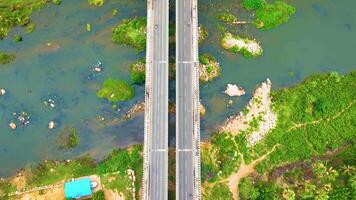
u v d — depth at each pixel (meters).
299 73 118.69
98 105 116.25
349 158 110.25
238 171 110.12
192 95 111.00
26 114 116.12
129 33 120.00
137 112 115.62
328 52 120.75
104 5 123.00
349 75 118.56
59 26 121.81
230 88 116.44
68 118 115.69
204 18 121.75
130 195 108.94
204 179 109.56
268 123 113.69
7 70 119.38
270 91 116.88
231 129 113.56
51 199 109.00
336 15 123.62
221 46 119.56
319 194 105.56
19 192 109.88
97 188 109.62
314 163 110.19
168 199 108.62
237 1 122.88
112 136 114.12
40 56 120.12
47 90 117.81
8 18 121.44
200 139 112.94
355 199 105.75
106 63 119.06
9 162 113.12
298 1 124.00
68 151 113.12
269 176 109.69
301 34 121.69
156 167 107.06
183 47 114.25
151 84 112.00
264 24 121.06
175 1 120.69
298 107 115.00
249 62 119.19
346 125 113.56
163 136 108.94
